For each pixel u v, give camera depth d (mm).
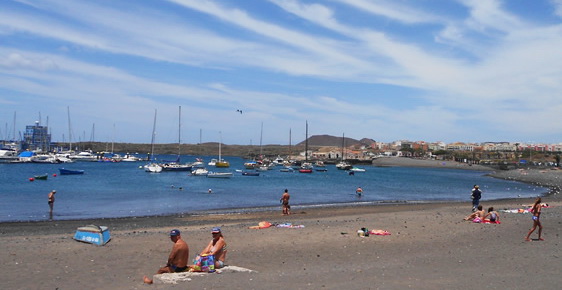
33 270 14406
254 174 112812
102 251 17719
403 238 21094
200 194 57219
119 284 12766
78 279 13367
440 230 23688
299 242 19922
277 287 12141
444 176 132500
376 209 40438
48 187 65312
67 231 25781
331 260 16453
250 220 31578
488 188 83562
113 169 122812
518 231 23531
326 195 59812
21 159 133250
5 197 49938
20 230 26062
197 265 13773
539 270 14539
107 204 44250
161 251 17969
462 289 12133
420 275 13781
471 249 18547
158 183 77000
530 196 65312
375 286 12352
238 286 12172
